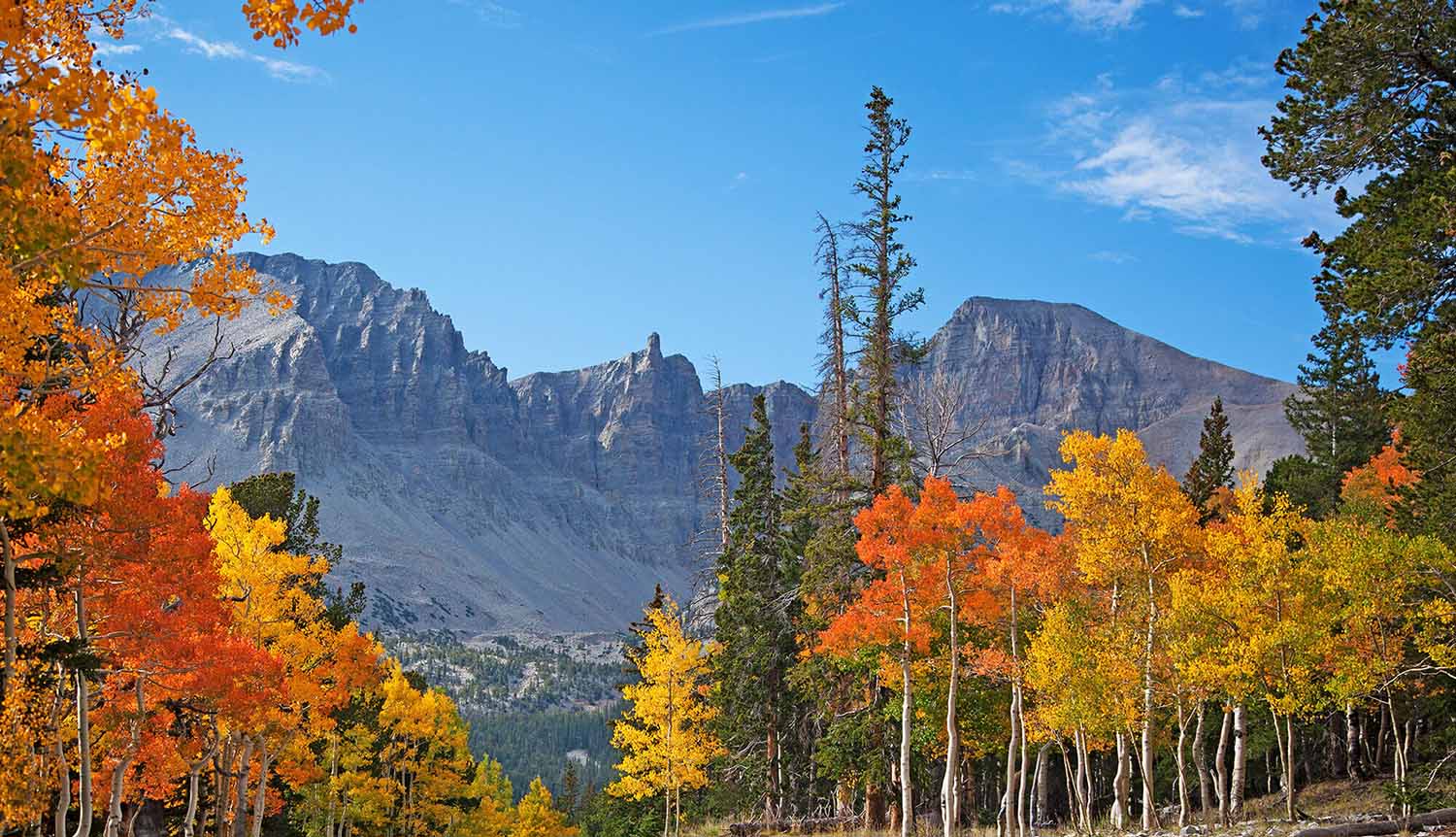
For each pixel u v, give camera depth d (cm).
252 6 784
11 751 1606
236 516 2998
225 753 3108
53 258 934
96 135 827
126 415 1739
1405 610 2289
